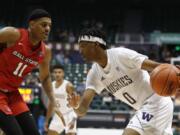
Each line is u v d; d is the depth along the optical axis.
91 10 30.19
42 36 4.42
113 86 4.48
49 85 5.11
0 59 4.43
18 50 4.39
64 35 22.86
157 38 22.95
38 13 4.39
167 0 30.75
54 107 5.13
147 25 29.80
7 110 4.41
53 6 30.02
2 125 4.38
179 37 23.92
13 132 4.30
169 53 20.95
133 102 4.55
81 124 13.20
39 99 11.67
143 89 4.45
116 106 15.32
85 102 4.62
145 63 4.21
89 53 4.33
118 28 27.38
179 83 3.99
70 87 8.43
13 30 4.36
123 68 4.32
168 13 30.09
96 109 15.40
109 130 10.57
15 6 29.19
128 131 4.38
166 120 4.45
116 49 4.36
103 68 4.41
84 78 17.89
